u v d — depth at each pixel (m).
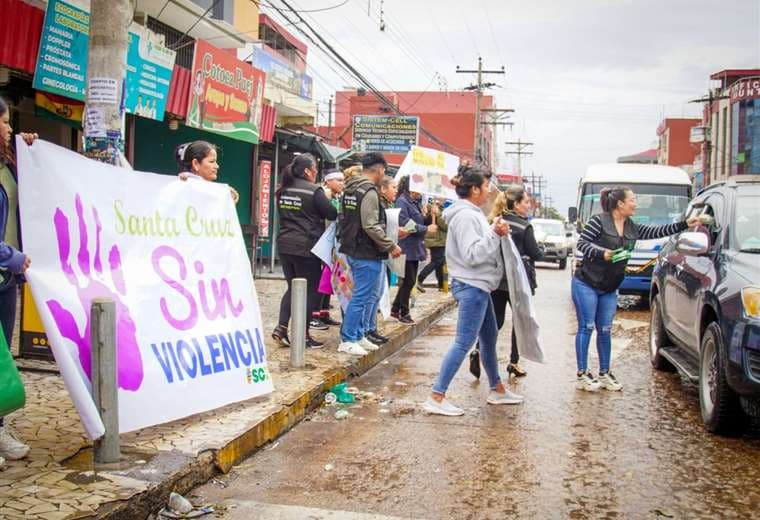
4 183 4.27
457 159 13.49
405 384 7.36
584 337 7.21
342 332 8.05
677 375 8.06
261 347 5.96
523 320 6.29
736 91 42.59
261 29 27.02
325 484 4.52
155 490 3.90
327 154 19.52
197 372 5.21
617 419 6.13
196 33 16.94
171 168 15.18
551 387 7.34
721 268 5.86
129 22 6.54
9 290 4.20
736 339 5.16
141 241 5.10
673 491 4.48
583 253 7.06
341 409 6.29
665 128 70.00
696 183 54.78
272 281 16.03
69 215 4.51
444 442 5.42
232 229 6.04
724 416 5.52
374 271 7.88
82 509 3.52
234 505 4.14
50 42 9.04
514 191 7.45
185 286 5.37
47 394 5.56
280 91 21.11
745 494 4.44
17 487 3.77
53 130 12.14
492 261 6.06
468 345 6.14
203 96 12.95
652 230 7.19
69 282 4.39
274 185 19.61
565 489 4.49
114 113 6.42
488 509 4.16
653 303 8.54
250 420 5.21
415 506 4.18
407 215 10.47
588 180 15.78
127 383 4.62
